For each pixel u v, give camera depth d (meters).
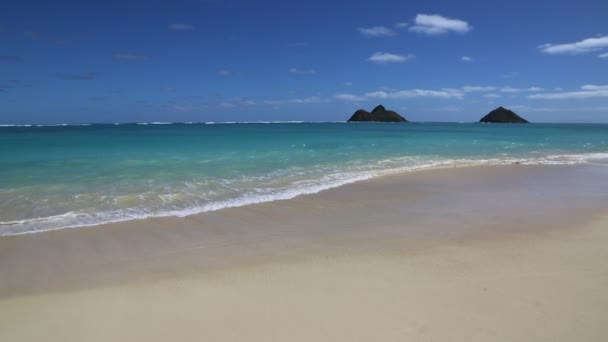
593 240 6.32
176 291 4.45
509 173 14.11
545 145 28.88
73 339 3.50
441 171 14.38
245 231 6.95
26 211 7.97
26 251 5.83
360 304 4.07
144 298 4.29
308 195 9.98
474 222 7.53
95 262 5.43
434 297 4.21
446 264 5.21
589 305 3.99
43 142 26.22
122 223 7.32
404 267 5.11
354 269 5.07
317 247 6.05
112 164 14.89
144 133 43.38
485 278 4.71
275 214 8.14
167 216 7.84
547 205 9.06
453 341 3.38
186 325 3.71
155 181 11.37
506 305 4.01
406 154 20.58
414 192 10.54
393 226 7.27
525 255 5.55
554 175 13.75
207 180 11.70
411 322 3.70
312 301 4.16
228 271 5.06
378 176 12.95
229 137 35.38
